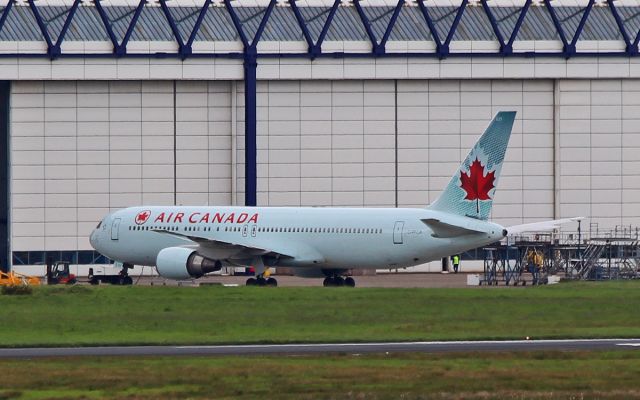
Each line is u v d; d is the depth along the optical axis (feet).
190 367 575.38
